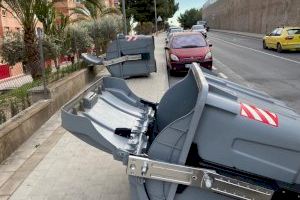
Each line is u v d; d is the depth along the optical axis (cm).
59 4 3406
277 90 1191
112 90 512
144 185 315
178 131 309
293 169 310
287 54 2431
